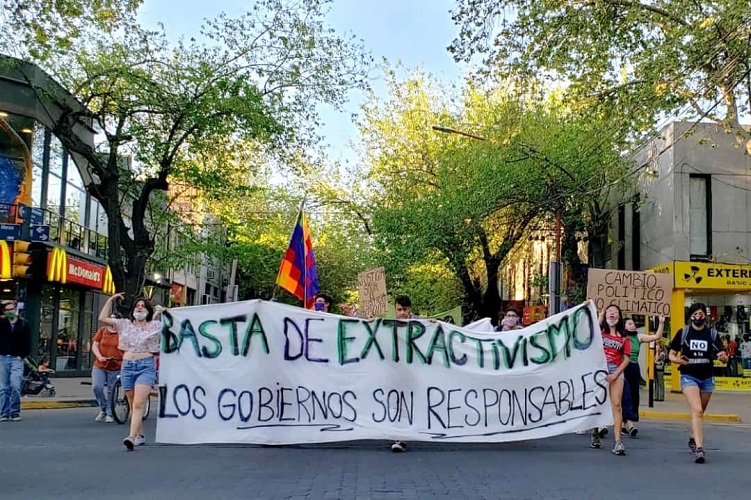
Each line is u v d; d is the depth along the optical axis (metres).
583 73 18.45
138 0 19.27
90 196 30.06
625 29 17.86
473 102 27.67
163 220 29.19
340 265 52.28
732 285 24.25
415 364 10.01
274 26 21.11
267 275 55.72
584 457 9.50
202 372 9.66
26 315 25.77
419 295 34.59
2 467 8.08
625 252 28.62
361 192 33.31
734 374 24.70
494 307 30.14
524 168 24.25
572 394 10.20
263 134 20.58
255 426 9.66
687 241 24.58
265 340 9.80
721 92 16.61
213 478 7.52
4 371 13.22
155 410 15.04
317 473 7.90
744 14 14.82
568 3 17.30
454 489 7.11
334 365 9.88
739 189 24.86
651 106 17.56
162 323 9.68
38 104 25.34
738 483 7.80
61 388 21.78
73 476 7.57
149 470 7.95
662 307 12.20
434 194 27.25
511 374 10.16
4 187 24.70
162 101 20.30
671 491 7.25
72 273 27.20
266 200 43.25
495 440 9.96
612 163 23.94
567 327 10.35
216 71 20.67
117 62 20.52
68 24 18.64
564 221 26.23
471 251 28.50
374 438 9.72
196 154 22.27
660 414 16.55
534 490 7.14
